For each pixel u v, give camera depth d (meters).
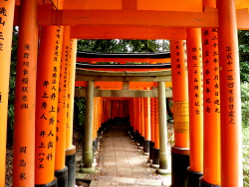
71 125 6.30
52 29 4.07
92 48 15.24
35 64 3.38
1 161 2.51
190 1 5.25
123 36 5.50
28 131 3.25
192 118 4.91
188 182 4.84
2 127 2.52
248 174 6.80
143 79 8.69
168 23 3.61
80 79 8.48
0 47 2.50
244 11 3.83
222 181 3.43
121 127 24.55
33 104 3.32
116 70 10.36
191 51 5.00
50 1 3.83
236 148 3.35
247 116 10.77
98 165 9.23
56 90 4.12
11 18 2.61
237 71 3.44
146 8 5.59
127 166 9.11
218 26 3.58
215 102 4.03
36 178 3.85
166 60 9.98
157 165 8.87
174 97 5.90
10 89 8.18
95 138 11.61
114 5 5.52
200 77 4.91
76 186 6.49
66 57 5.35
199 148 4.78
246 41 9.95
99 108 15.93
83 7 5.60
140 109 13.71
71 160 5.95
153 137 9.81
